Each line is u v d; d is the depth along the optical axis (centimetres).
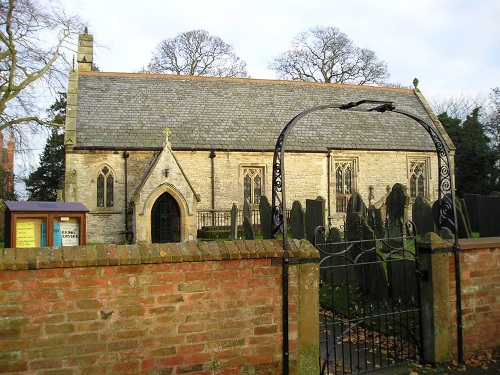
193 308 442
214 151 2142
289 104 2519
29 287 392
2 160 3734
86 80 2334
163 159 1827
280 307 473
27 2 1891
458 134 3078
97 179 2014
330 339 741
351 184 2370
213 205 2142
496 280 613
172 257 432
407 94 2838
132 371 420
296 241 495
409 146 2433
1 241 1891
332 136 2372
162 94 2366
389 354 649
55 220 855
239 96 2486
